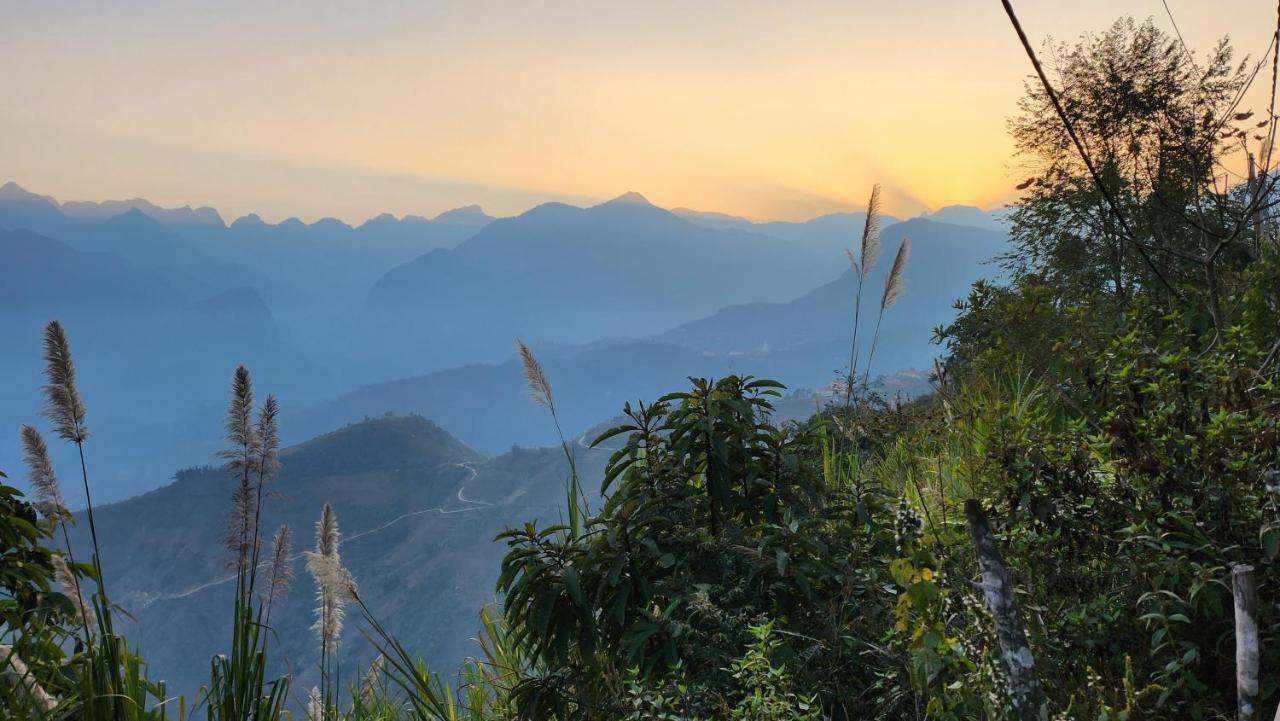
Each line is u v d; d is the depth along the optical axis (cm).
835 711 326
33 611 380
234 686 375
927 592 253
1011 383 677
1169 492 305
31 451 389
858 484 440
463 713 478
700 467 430
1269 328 523
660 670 355
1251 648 174
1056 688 279
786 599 374
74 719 356
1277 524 269
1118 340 458
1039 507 326
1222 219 491
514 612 388
